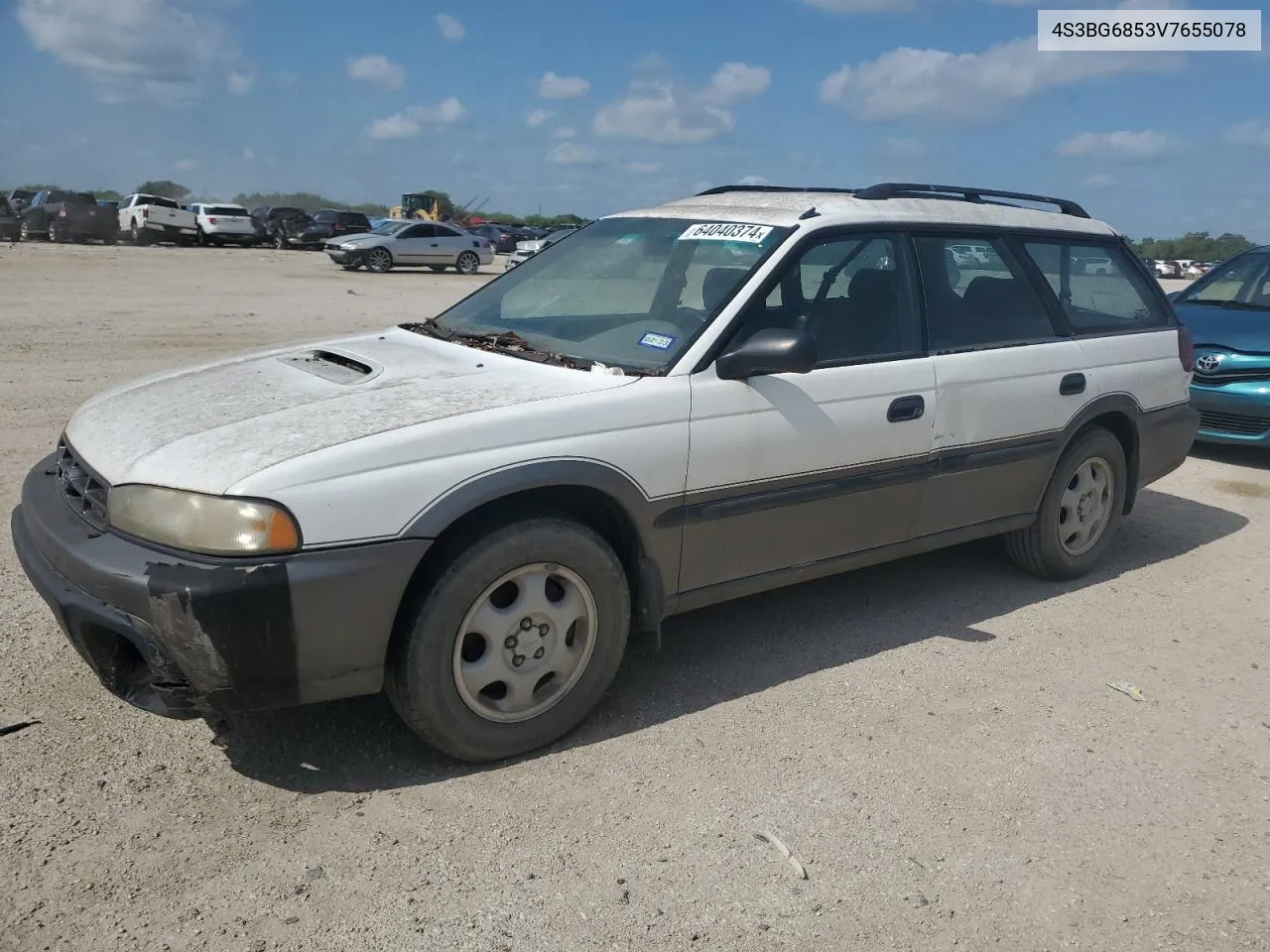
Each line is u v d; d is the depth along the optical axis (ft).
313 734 11.07
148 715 11.15
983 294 15.10
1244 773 11.23
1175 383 17.85
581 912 8.48
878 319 13.65
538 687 10.93
